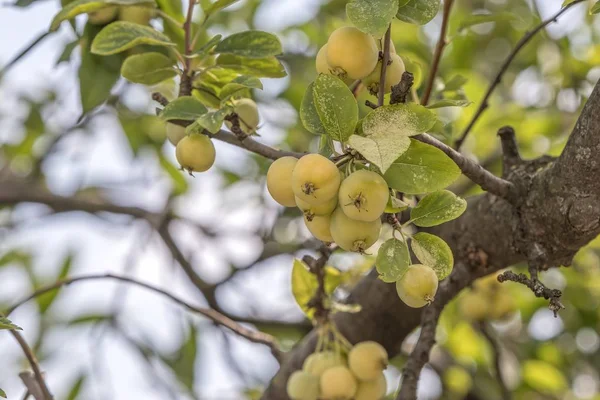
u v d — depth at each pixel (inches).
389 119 90.1
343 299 156.7
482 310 191.3
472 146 216.5
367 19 93.1
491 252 136.5
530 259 120.7
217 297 234.1
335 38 98.6
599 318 238.7
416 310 152.4
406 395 133.5
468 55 239.0
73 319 213.5
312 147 225.9
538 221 122.3
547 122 220.4
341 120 91.0
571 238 120.0
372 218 91.0
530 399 241.4
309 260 140.4
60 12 135.7
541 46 236.7
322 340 146.3
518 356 237.3
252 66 128.3
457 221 139.9
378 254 95.1
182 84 127.3
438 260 97.8
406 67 137.7
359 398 129.6
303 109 97.1
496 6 251.9
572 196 115.3
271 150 108.8
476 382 231.5
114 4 137.3
